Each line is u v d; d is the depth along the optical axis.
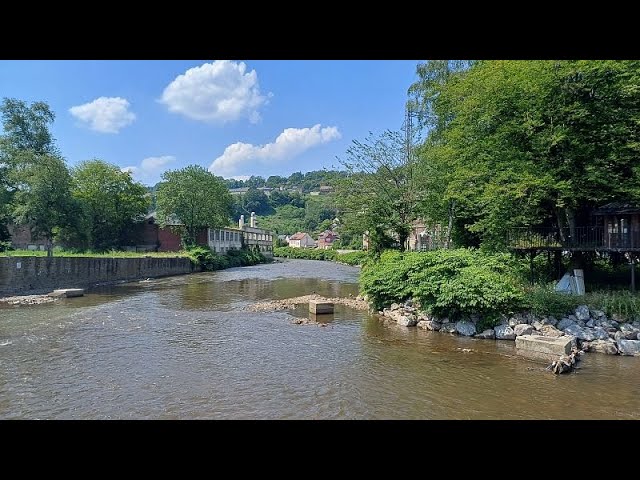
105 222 53.84
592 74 16.08
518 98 17.81
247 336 15.91
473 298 15.62
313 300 23.06
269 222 162.00
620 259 20.84
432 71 32.03
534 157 17.83
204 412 8.84
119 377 10.95
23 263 26.72
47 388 10.12
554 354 12.37
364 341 15.11
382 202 30.61
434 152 24.91
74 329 16.77
